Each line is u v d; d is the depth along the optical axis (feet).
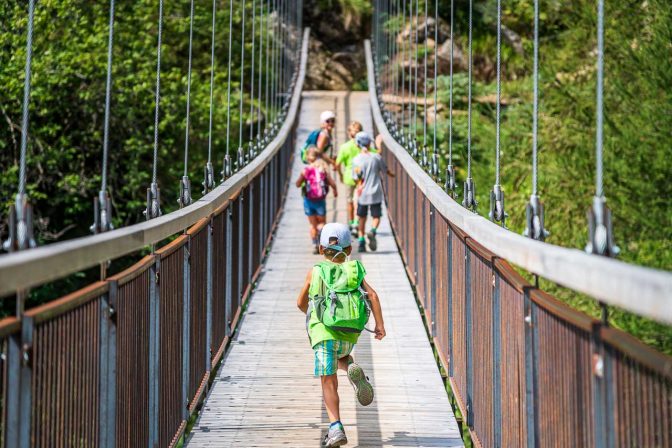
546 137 75.41
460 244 24.86
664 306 8.61
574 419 12.84
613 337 11.05
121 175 96.27
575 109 72.64
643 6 66.74
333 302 23.34
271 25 138.72
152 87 91.20
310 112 137.80
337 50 177.78
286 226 68.49
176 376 22.48
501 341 18.43
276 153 68.13
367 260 54.44
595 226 13.06
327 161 57.31
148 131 92.99
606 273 10.33
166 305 21.11
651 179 62.18
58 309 13.25
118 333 16.53
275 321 39.99
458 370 25.43
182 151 100.94
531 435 15.55
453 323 26.63
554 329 14.01
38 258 11.91
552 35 88.53
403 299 44.27
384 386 30.71
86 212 95.50
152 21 95.86
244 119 113.09
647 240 62.54
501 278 18.43
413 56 138.72
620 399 10.95
